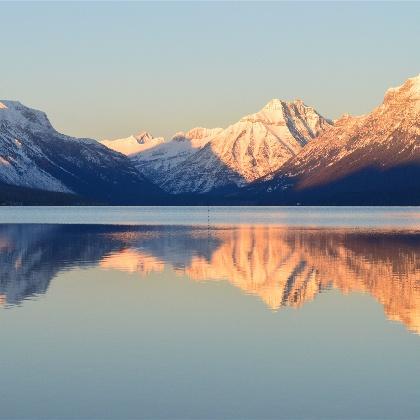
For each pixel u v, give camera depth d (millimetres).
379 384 36688
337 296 60906
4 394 35344
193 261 89688
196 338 45875
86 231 161625
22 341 44844
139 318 51875
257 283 69000
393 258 91938
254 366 39750
